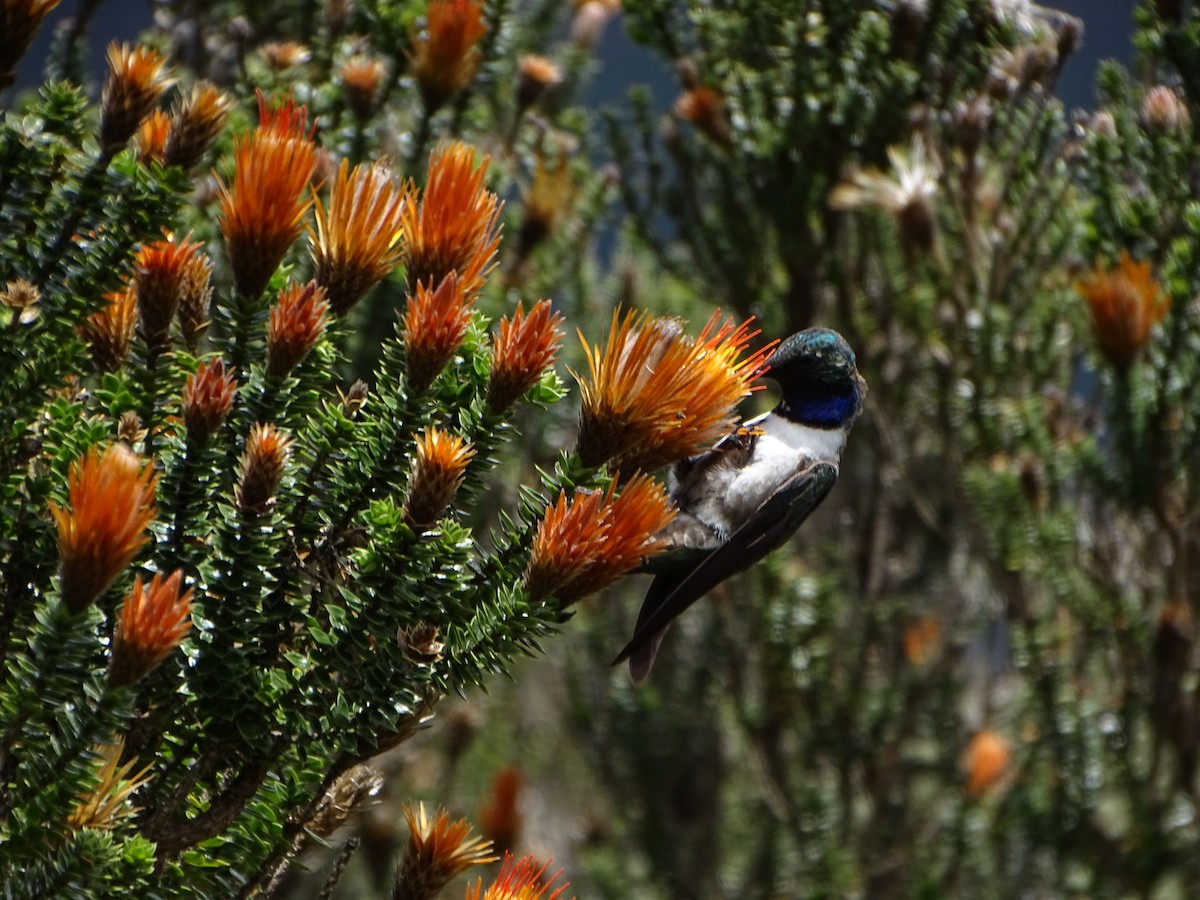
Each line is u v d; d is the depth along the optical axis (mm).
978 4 11391
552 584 3973
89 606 3488
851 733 14281
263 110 4211
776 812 14711
